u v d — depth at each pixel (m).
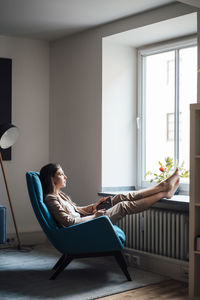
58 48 5.16
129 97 4.73
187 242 3.72
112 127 4.61
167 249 3.89
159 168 4.24
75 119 4.90
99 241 3.53
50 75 5.29
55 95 5.23
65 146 5.06
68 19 4.37
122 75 4.68
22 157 5.14
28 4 3.93
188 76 4.29
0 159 4.69
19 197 5.12
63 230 3.52
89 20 4.38
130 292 3.36
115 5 3.93
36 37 5.10
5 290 3.32
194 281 3.28
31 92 5.20
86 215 4.10
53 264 4.13
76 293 3.28
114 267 4.07
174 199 3.83
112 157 4.61
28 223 5.18
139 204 3.85
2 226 4.13
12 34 4.96
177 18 3.83
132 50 4.76
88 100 4.71
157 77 4.62
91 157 4.67
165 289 3.46
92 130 4.66
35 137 5.23
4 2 3.88
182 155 4.33
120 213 3.84
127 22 4.26
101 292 3.31
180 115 4.36
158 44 4.57
